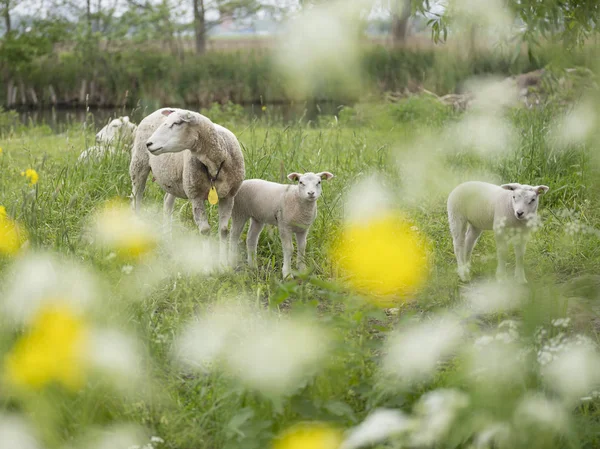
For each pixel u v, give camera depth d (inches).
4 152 464.1
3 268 137.1
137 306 134.0
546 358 85.7
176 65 1188.5
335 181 313.3
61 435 95.2
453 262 249.4
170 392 125.6
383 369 115.8
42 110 1123.9
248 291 213.8
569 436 88.0
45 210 253.3
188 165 231.0
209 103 1153.4
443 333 79.4
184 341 131.3
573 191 301.6
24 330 92.2
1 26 1283.2
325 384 110.3
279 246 262.7
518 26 113.6
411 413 107.2
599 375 69.8
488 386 78.5
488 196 215.9
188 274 190.1
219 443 114.0
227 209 240.2
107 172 319.3
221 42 1338.6
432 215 293.4
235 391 109.7
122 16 1270.9
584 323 148.8
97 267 131.6
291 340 74.0
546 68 125.3
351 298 120.3
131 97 1189.1
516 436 74.3
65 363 67.6
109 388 107.1
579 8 114.3
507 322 96.3
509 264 240.4
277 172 315.0
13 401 99.7
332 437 69.7
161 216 280.5
